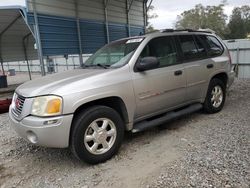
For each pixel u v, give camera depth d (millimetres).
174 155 3395
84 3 9539
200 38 4938
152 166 3143
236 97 6867
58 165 3400
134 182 2814
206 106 5074
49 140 2949
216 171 2873
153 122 3984
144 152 3582
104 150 3324
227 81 5473
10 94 10570
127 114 3580
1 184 2996
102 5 10516
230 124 4520
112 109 3400
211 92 5078
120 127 3477
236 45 11867
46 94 3000
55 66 22094
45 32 7926
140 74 3689
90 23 9914
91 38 10008
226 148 3473
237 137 3861
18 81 17797
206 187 2584
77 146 3084
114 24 11312
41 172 3236
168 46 4250
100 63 4191
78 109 3193
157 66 3932
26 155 3797
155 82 3852
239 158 3150
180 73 4242
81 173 3123
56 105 2934
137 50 3803
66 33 8797
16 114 3318
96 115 3209
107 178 2949
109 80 3363
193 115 5215
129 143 3943
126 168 3152
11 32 12867
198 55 4746
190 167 3014
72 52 9109
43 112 2945
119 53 4031
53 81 3387
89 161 3219
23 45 15055
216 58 5113
